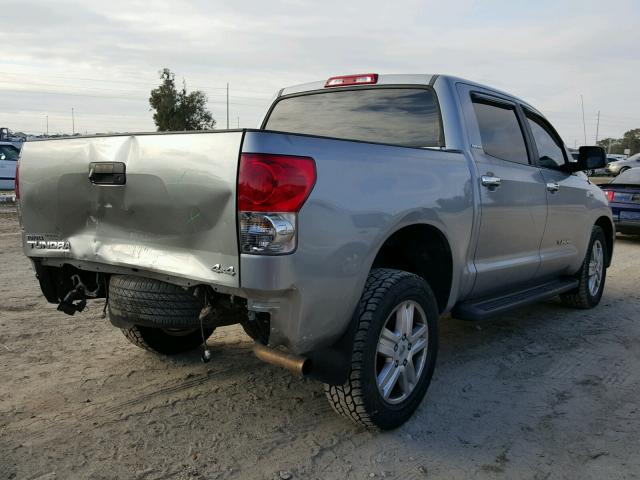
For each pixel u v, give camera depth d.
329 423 3.34
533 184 4.60
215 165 2.61
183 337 4.33
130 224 2.98
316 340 2.82
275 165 2.55
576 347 4.75
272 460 2.93
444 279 3.76
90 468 2.80
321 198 2.71
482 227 3.96
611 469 2.90
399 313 3.22
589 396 3.79
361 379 2.97
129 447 3.01
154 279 3.03
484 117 4.33
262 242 2.54
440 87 4.06
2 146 17.38
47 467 2.80
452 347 4.73
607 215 6.05
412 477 2.82
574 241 5.44
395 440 3.17
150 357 4.25
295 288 2.63
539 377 4.10
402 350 3.26
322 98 4.61
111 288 3.20
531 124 5.05
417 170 3.36
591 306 5.98
